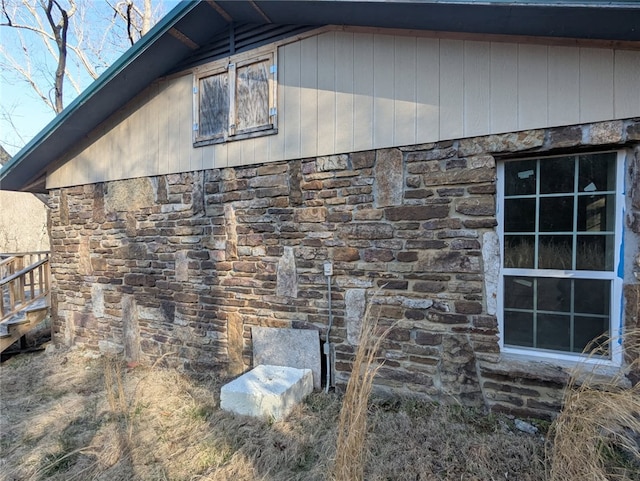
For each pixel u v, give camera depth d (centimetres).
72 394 375
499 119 269
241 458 247
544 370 256
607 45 237
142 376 411
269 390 298
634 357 238
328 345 334
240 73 375
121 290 470
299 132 344
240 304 382
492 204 272
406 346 302
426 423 269
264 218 365
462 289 282
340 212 327
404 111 299
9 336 499
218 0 325
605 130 240
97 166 484
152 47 367
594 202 256
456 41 280
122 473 240
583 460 189
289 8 300
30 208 1712
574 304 263
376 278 313
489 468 220
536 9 214
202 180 402
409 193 299
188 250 414
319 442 262
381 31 304
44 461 259
